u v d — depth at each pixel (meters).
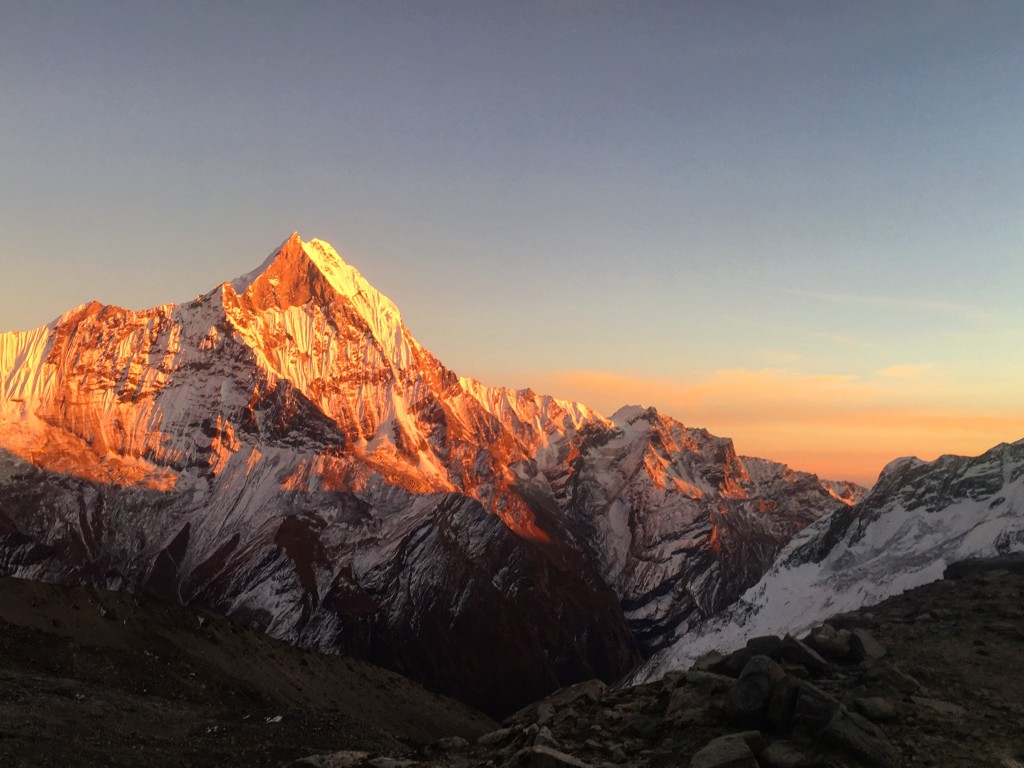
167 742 47.91
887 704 30.34
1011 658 33.75
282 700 79.81
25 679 58.12
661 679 37.12
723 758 27.64
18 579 79.12
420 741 90.81
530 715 37.44
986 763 26.78
